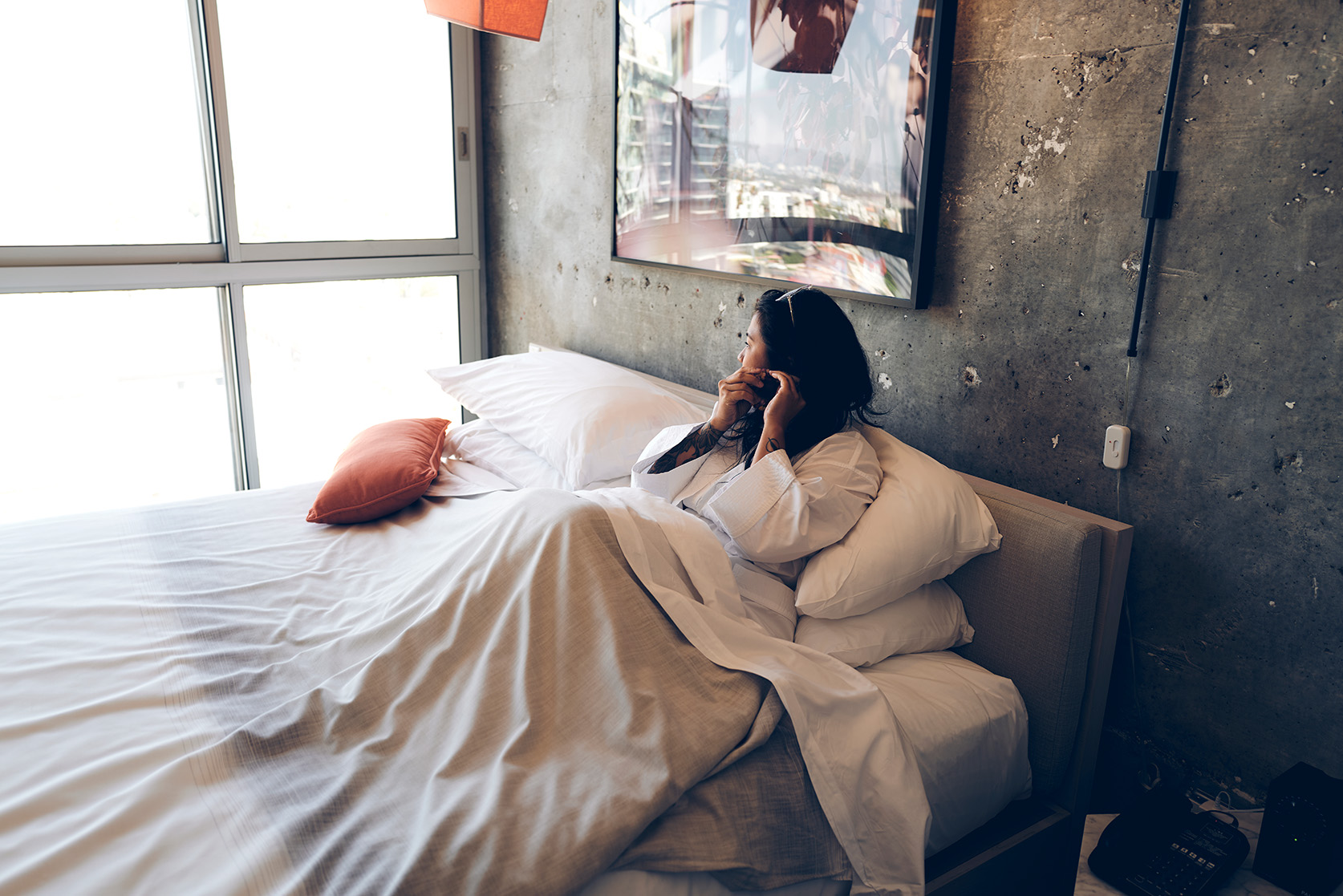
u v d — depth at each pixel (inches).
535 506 59.3
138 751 48.1
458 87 133.6
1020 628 62.2
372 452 88.5
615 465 85.5
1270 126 54.0
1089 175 63.7
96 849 40.9
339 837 41.2
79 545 76.6
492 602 54.9
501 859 39.8
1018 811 62.4
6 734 49.3
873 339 81.9
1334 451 53.2
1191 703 62.2
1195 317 59.1
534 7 61.9
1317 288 53.0
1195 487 60.4
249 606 66.6
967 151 71.5
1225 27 55.2
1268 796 52.9
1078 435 67.1
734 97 90.3
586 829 41.7
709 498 70.2
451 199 138.6
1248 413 57.2
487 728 48.6
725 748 48.5
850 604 59.8
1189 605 61.6
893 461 66.7
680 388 99.2
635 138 105.0
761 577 63.8
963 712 57.7
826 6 78.7
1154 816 56.4
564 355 107.4
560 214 123.2
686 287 102.9
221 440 127.3
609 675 50.5
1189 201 58.4
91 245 110.7
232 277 120.6
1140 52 59.6
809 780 49.9
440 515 82.3
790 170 85.2
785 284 88.0
